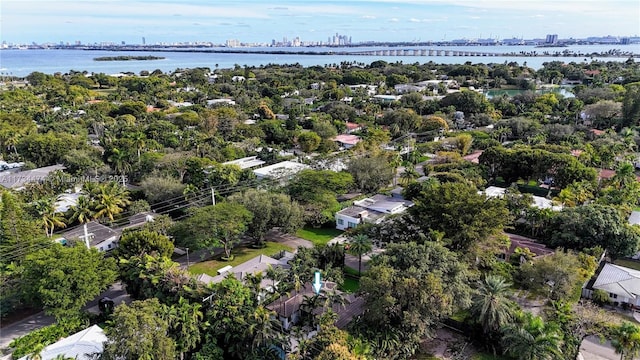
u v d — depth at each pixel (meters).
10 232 50.62
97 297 49.47
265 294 44.22
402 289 38.66
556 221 60.19
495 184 89.62
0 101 150.88
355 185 82.88
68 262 42.72
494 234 51.28
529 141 109.44
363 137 118.56
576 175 77.50
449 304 39.00
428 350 41.66
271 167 89.88
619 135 112.19
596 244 57.12
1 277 44.78
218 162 89.25
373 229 58.03
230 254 60.69
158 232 58.88
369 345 36.69
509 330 38.91
